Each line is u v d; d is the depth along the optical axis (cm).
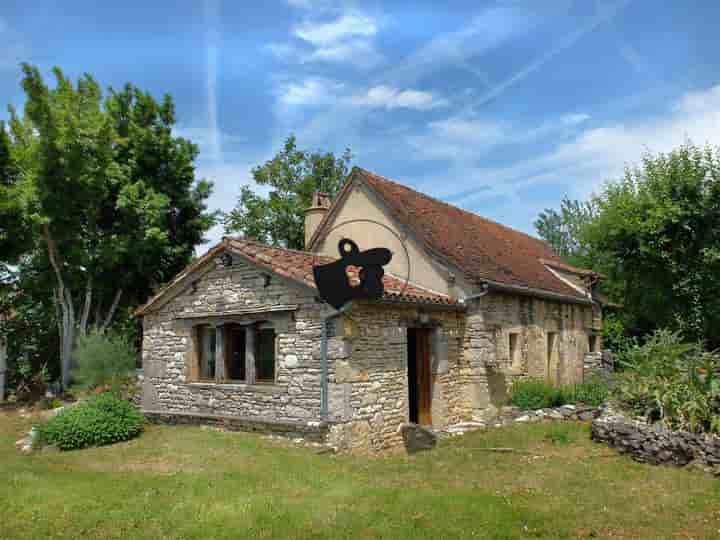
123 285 1884
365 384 1039
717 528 603
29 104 1527
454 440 1062
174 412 1238
